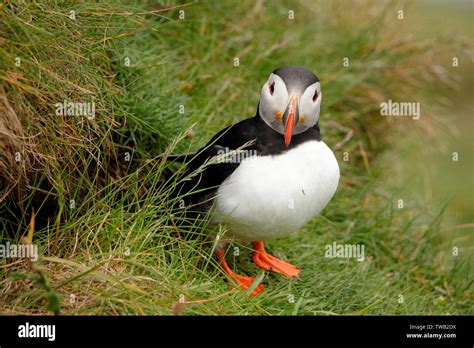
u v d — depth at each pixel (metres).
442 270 9.93
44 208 7.46
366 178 11.43
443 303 9.10
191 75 10.16
